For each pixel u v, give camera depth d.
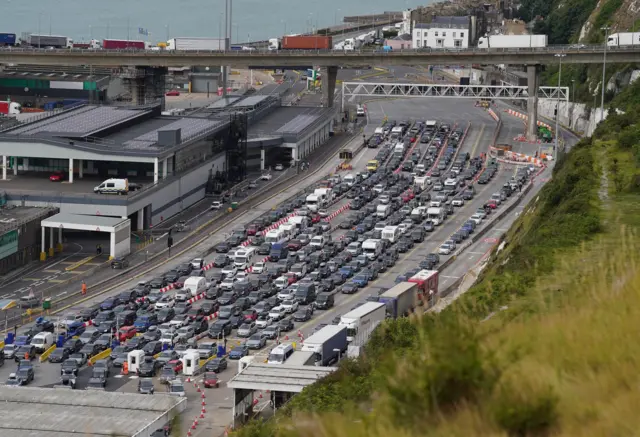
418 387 53.25
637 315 59.91
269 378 187.50
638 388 51.28
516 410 51.38
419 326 56.31
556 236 194.25
